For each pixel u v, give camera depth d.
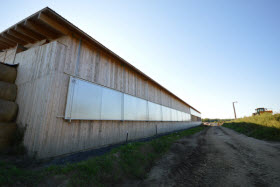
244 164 4.79
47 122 4.72
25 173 2.94
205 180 3.62
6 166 3.43
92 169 3.41
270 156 5.67
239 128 19.55
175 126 18.91
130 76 10.10
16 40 7.43
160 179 3.85
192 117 33.09
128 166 4.29
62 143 5.11
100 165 3.73
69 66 5.81
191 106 32.09
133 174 4.07
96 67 7.17
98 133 6.71
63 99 5.39
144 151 5.83
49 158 4.57
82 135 5.92
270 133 10.79
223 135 14.27
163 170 4.52
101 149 6.16
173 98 19.94
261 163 4.82
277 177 3.64
